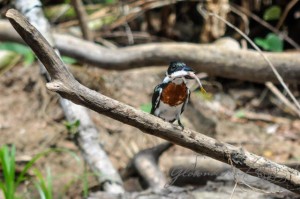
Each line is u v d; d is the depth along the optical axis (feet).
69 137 34.04
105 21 42.60
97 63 35.58
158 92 19.79
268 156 32.58
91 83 37.81
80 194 30.07
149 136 34.12
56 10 42.78
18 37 36.35
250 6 40.01
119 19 42.57
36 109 36.27
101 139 33.86
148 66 34.73
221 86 40.09
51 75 13.67
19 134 34.32
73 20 43.68
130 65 35.01
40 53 13.30
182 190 23.00
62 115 35.68
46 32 29.14
